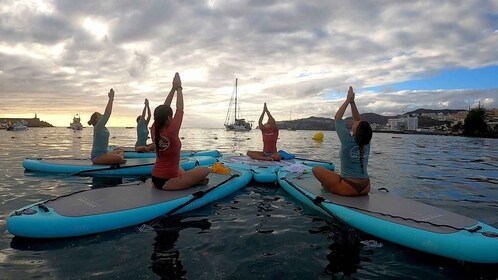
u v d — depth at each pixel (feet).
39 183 23.45
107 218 14.03
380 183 26.73
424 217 14.51
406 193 23.00
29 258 11.25
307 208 18.31
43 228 12.90
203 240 13.21
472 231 12.71
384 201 17.08
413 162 43.47
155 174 18.58
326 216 16.79
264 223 15.58
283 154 34.71
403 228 13.20
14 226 12.84
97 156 28.40
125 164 28.25
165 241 13.03
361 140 17.44
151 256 11.55
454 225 13.43
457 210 18.65
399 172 33.42
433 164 41.37
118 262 11.02
